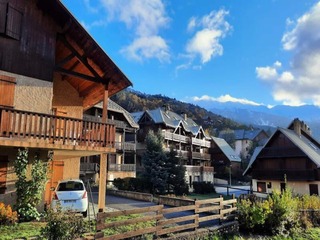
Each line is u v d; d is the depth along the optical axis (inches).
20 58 478.0
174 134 1889.8
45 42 510.3
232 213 524.1
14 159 472.4
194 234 428.1
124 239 359.9
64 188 492.4
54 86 656.4
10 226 385.7
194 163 2185.0
